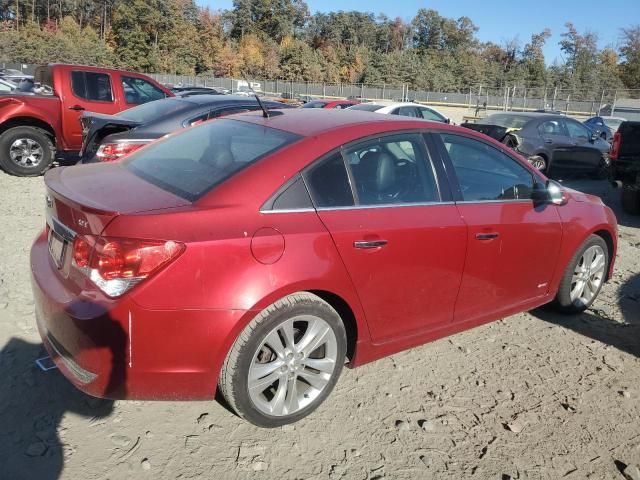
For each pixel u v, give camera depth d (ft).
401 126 11.48
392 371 12.16
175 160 11.09
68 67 31.37
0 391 10.53
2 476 8.46
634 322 15.46
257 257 8.95
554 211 13.80
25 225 21.06
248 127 11.57
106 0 318.24
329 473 8.98
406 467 9.24
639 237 25.36
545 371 12.56
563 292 14.80
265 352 9.56
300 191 9.79
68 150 31.89
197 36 248.73
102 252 8.34
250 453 9.29
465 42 351.05
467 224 11.65
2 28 246.47
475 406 11.06
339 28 345.51
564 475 9.32
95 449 9.17
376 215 10.45
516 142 39.99
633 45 255.29
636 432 10.55
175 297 8.39
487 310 12.74
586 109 133.08
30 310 13.73
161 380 8.67
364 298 10.29
